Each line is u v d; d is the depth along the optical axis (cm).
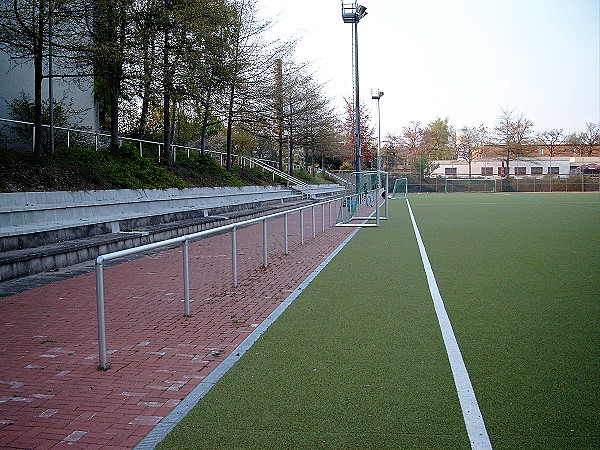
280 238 1733
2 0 1652
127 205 1841
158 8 1973
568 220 2353
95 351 602
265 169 4462
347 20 3250
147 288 950
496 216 2667
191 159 2981
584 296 825
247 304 820
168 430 402
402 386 477
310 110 4519
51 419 425
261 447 372
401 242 1595
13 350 609
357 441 378
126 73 2025
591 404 431
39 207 1397
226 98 3025
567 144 9981
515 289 888
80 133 2144
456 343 599
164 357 576
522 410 422
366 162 7662
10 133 1889
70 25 1761
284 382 494
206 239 1723
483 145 9025
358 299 837
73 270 1138
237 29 2706
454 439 378
